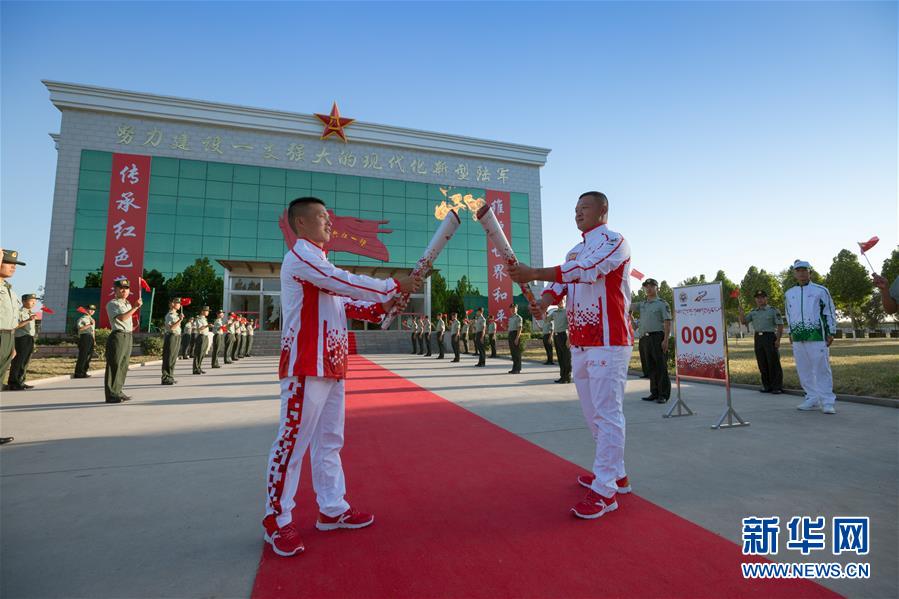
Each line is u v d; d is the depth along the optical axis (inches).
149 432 177.0
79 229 879.7
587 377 108.7
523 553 79.9
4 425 189.9
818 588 69.5
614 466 98.2
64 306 854.5
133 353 684.7
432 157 1139.3
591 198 111.6
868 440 157.5
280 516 82.6
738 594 67.5
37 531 90.2
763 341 272.2
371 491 111.2
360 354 768.9
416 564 76.5
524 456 141.0
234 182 983.6
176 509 101.3
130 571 75.2
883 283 141.6
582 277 98.4
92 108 905.5
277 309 961.5
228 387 320.5
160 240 919.7
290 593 68.5
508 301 1127.0
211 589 70.1
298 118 1040.2
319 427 93.0
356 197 1069.8
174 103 953.5
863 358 442.3
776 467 127.7
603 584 69.9
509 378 368.2
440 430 177.5
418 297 1058.7
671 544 82.9
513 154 1192.2
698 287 202.2
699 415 207.3
